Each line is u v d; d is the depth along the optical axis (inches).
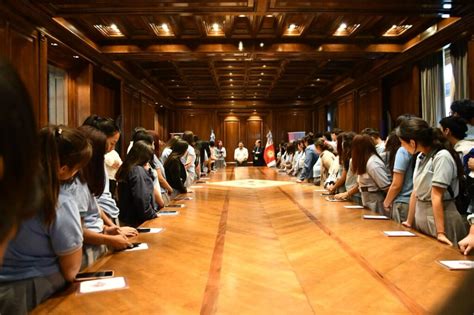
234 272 56.2
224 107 567.5
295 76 392.8
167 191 152.3
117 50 266.8
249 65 345.4
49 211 46.7
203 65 344.5
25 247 46.9
